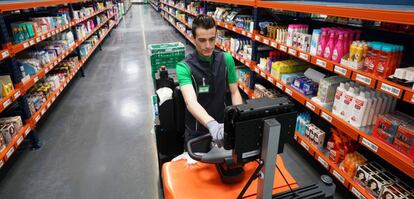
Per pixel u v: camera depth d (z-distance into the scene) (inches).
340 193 84.7
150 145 113.5
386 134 61.0
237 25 147.5
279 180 42.3
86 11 243.8
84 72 216.5
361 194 68.1
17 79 96.7
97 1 342.6
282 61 110.7
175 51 144.5
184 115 69.0
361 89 70.9
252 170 43.8
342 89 73.5
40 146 112.3
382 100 67.7
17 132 96.0
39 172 97.0
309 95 91.9
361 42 67.0
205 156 38.8
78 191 88.0
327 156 84.0
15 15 151.7
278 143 29.6
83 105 152.9
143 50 291.7
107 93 171.0
